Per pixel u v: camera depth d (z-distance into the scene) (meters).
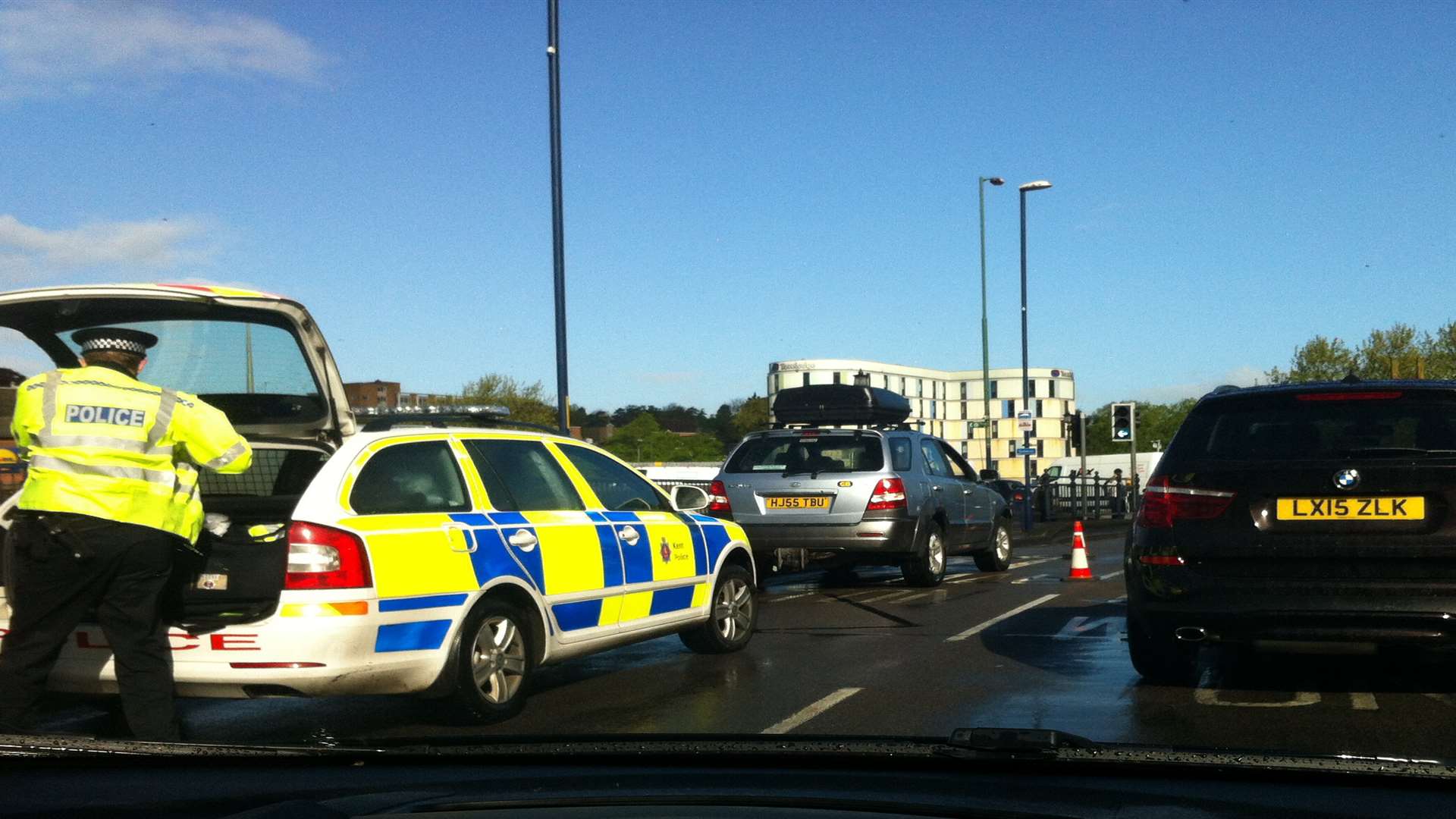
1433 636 6.04
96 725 6.68
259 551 6.03
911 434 14.66
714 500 13.90
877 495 13.38
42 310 6.43
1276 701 6.79
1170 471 6.68
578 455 7.92
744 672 8.20
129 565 5.62
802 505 13.54
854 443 13.74
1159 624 6.63
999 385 116.50
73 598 5.62
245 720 6.89
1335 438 6.45
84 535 5.53
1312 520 6.26
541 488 7.36
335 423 6.83
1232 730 6.04
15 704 5.60
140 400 5.74
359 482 6.08
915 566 14.00
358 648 5.80
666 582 8.19
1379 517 6.15
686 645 9.02
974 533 15.66
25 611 5.64
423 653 6.09
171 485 5.76
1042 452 114.75
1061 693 7.12
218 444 5.91
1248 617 6.31
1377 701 6.79
